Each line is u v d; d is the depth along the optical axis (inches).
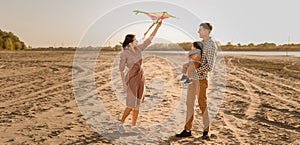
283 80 531.5
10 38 3265.3
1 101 292.4
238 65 911.0
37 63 839.7
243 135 193.2
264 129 208.5
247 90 393.7
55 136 183.9
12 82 435.5
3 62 866.1
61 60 991.6
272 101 314.3
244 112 259.4
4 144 167.8
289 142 180.9
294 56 1800.0
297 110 271.1
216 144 173.9
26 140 175.5
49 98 310.3
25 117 230.1
